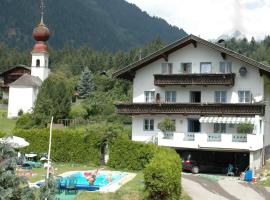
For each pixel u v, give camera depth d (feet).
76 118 231.71
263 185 125.70
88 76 403.95
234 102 159.53
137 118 171.12
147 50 622.95
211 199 103.71
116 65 617.21
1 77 431.84
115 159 143.95
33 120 210.18
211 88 163.84
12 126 242.78
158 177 84.74
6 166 46.26
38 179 112.57
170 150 116.26
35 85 292.61
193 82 160.97
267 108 169.37
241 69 158.30
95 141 148.56
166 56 168.25
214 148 150.10
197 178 132.57
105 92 319.88
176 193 93.66
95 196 93.15
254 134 145.59
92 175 110.11
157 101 168.96
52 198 48.44
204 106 157.38
